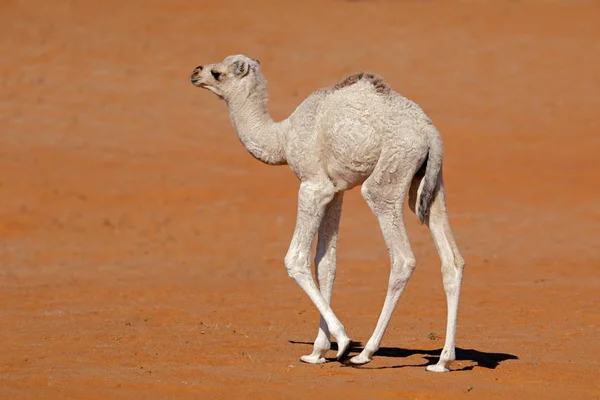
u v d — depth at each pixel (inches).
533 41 6653.5
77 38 6402.6
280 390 1235.9
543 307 2079.2
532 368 1414.9
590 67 6112.2
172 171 4259.4
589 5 7598.4
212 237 3358.8
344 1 7795.3
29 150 4389.8
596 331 1781.5
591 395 1238.9
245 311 2052.2
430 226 1360.7
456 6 7613.2
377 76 1375.5
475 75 5949.8
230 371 1368.1
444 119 5103.3
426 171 1334.9
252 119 1478.8
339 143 1357.0
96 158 4350.4
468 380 1318.9
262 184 4148.6
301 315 1998.0
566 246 3102.9
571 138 4830.2
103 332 1744.6
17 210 3627.0
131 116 5019.7
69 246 3191.4
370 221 3607.3
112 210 3727.9
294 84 5634.8
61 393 1206.3
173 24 6919.3
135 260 2974.9
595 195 3964.1
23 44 6171.3
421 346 1633.9
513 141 4781.0
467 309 2066.9
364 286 2442.2
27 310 2055.9
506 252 3002.0
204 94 5506.9
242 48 6397.6
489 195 3986.2
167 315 1999.3
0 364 1413.6
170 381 1283.2
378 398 1202.6
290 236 3380.9
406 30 6934.1
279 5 7603.4
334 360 1472.7
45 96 5231.3
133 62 5974.4
